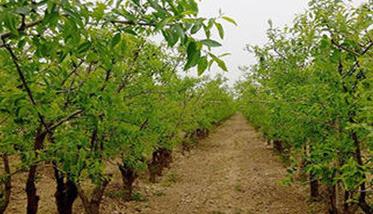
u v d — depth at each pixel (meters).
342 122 6.27
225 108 40.81
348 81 5.89
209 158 26.36
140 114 7.88
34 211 7.44
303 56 9.70
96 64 5.53
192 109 17.91
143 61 8.34
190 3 2.14
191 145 30.11
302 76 9.70
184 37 1.91
